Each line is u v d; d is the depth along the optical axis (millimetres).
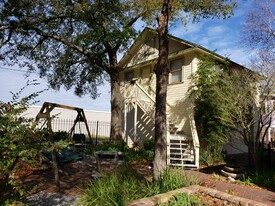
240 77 10141
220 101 10586
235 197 4430
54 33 14656
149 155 12016
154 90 15852
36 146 4145
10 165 4066
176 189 4891
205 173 9172
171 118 14148
